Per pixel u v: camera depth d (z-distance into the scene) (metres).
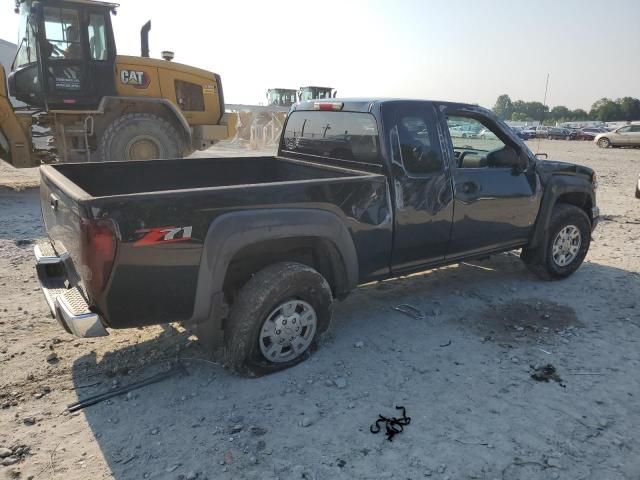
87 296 3.06
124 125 10.23
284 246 3.68
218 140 11.80
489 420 3.13
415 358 3.87
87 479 2.60
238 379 3.53
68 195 3.08
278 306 3.49
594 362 3.86
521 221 5.05
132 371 3.61
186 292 3.16
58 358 3.76
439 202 4.34
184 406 3.22
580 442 2.95
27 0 9.30
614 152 28.48
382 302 4.95
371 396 3.36
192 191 3.08
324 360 3.80
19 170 13.84
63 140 9.88
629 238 7.70
